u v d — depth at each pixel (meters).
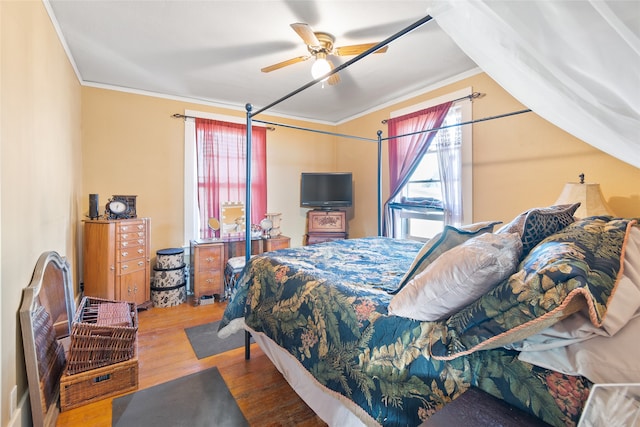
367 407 1.08
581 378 0.72
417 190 3.64
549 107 1.35
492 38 1.06
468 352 0.85
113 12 2.04
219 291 3.54
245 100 3.86
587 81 0.99
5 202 1.27
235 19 2.13
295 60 2.34
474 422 0.72
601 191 2.03
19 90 1.44
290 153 4.57
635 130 1.09
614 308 0.76
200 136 3.80
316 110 4.30
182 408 1.69
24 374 1.43
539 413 0.73
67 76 2.50
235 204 3.97
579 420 0.64
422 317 1.03
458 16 1.03
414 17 2.11
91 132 3.23
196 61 2.78
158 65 2.86
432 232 3.48
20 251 1.43
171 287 3.38
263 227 4.05
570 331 0.78
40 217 1.75
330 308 1.34
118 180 3.39
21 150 1.46
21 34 1.48
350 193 4.35
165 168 3.66
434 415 0.74
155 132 3.59
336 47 2.44
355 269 1.79
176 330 2.72
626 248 0.96
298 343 1.46
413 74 3.02
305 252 2.28
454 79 3.07
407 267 1.86
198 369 2.08
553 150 2.40
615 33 0.81
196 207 3.88
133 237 3.08
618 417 0.59
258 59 2.74
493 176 2.78
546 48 0.97
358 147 4.45
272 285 1.78
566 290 0.73
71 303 2.21
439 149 3.17
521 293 0.81
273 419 1.61
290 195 4.59
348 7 2.00
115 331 1.83
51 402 1.59
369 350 1.12
